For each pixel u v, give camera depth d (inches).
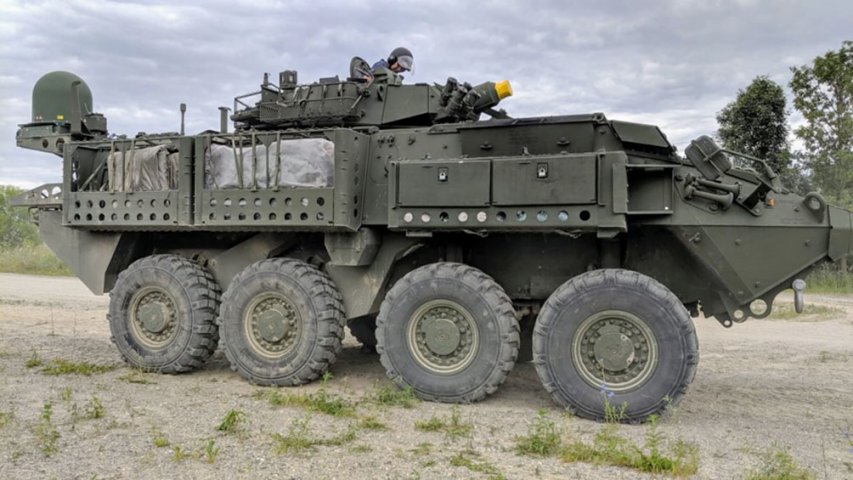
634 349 219.1
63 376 267.6
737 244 230.8
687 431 206.8
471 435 196.9
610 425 208.8
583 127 234.5
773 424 217.0
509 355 232.5
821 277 724.7
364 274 269.3
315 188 250.5
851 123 769.6
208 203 264.1
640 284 217.9
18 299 553.3
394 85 291.3
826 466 173.9
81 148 293.6
